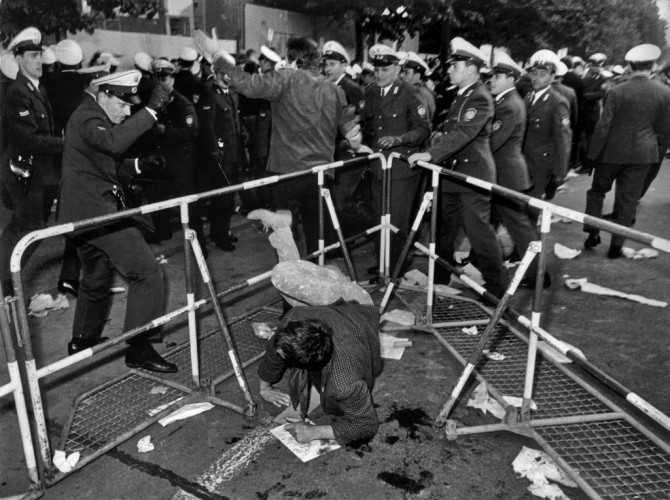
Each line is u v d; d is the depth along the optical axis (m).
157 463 2.72
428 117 4.79
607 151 5.43
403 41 9.50
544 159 5.36
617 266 5.43
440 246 4.85
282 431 2.91
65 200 3.25
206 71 6.88
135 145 5.71
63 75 5.38
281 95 4.13
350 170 5.85
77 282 4.64
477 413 3.09
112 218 2.67
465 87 4.16
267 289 4.93
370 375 2.79
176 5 7.68
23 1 5.66
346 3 8.89
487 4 9.14
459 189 4.23
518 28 9.45
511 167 4.50
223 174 5.74
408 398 3.23
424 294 4.75
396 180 4.77
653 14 8.91
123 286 4.95
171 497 2.50
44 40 6.39
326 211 5.57
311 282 3.25
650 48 5.06
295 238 4.68
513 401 3.17
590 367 2.47
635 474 2.62
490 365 3.61
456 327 4.12
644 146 5.25
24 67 4.55
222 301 4.67
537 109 5.29
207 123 5.55
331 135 4.34
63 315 4.37
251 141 7.53
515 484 2.55
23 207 4.76
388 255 4.83
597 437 2.87
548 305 4.53
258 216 3.97
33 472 2.50
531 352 2.82
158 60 5.14
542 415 3.07
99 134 3.07
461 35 9.72
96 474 2.65
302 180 4.27
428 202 3.91
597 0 9.02
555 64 5.21
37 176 4.70
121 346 3.89
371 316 2.96
